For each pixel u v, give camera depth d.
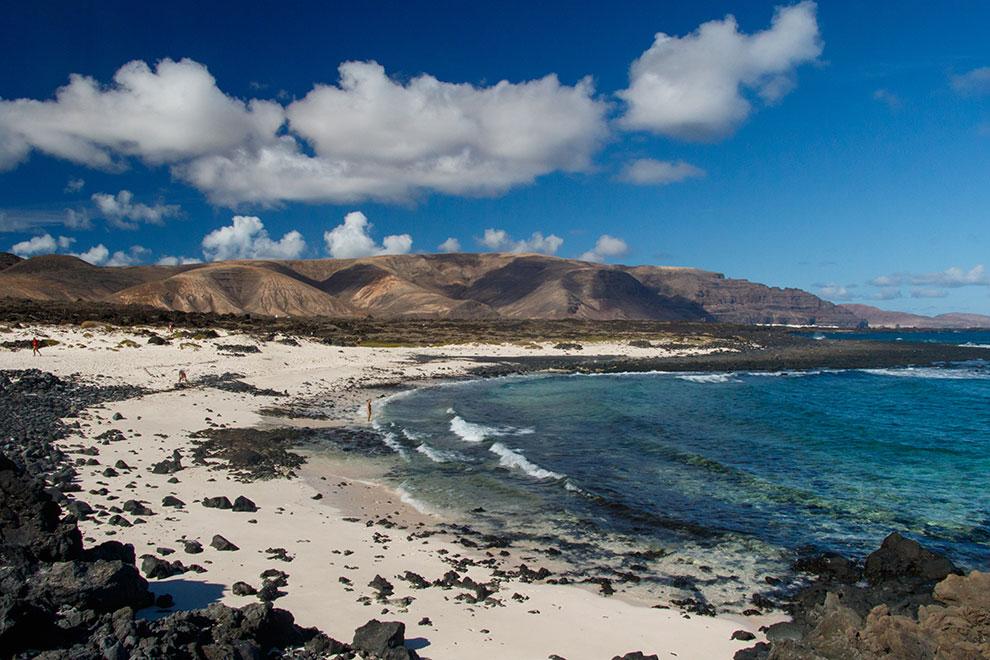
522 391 58.50
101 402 37.50
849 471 28.69
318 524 19.25
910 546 17.16
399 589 14.52
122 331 75.81
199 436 30.98
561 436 36.19
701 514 22.20
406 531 19.61
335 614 12.71
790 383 68.94
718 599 15.64
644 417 43.41
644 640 12.91
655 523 21.14
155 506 19.19
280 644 10.88
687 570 17.44
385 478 26.25
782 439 36.19
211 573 14.27
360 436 34.81
